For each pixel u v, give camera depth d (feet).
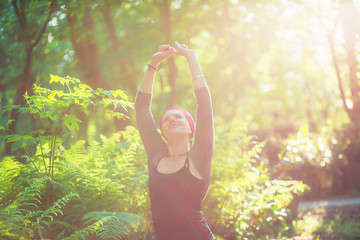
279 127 47.55
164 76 44.21
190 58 9.01
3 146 14.15
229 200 15.78
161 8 31.68
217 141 16.92
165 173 7.97
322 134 39.47
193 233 7.68
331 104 53.62
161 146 8.66
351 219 23.22
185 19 34.42
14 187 11.09
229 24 34.78
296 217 22.36
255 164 28.48
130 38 31.76
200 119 8.36
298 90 59.21
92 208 11.72
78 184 11.91
